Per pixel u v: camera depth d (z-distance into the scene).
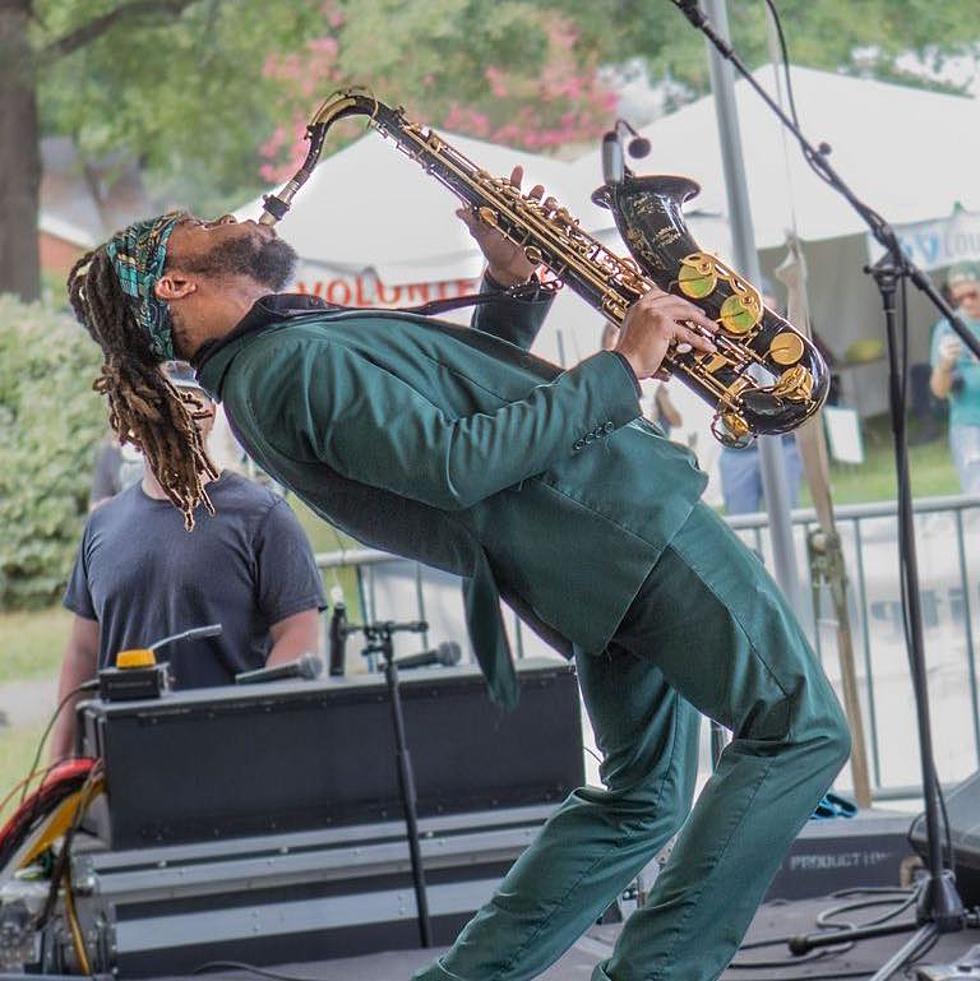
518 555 3.28
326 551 8.55
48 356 13.69
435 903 4.62
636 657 3.50
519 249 3.65
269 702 4.55
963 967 3.75
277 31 16.36
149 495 5.40
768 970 4.25
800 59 15.97
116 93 16.52
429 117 16.38
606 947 4.51
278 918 4.55
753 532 7.26
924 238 10.43
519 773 4.68
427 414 3.16
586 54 16.31
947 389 10.87
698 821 3.22
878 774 7.21
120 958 4.46
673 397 9.16
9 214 15.90
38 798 4.58
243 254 3.45
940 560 7.93
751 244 6.13
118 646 5.33
